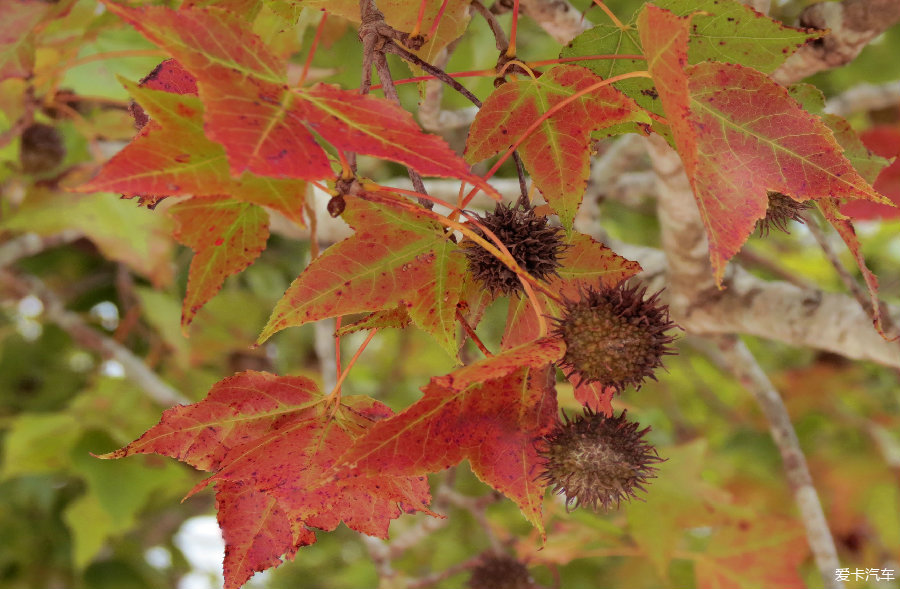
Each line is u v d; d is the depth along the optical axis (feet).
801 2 2.86
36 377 4.62
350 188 1.44
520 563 2.70
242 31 1.39
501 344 1.61
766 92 1.49
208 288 1.53
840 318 2.25
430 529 2.93
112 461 3.60
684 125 1.42
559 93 1.57
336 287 1.54
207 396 1.58
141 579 4.83
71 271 4.58
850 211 2.51
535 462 1.52
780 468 4.41
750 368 2.56
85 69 2.43
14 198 3.43
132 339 4.49
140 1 1.91
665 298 2.53
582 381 1.55
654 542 2.59
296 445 1.55
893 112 3.76
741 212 1.49
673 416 4.21
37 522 4.64
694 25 1.58
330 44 2.32
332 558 5.81
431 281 1.55
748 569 2.64
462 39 3.09
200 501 5.32
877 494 4.37
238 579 1.55
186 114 1.37
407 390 4.87
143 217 3.07
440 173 1.36
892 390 4.61
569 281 1.60
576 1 3.19
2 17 1.76
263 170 1.31
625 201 3.45
